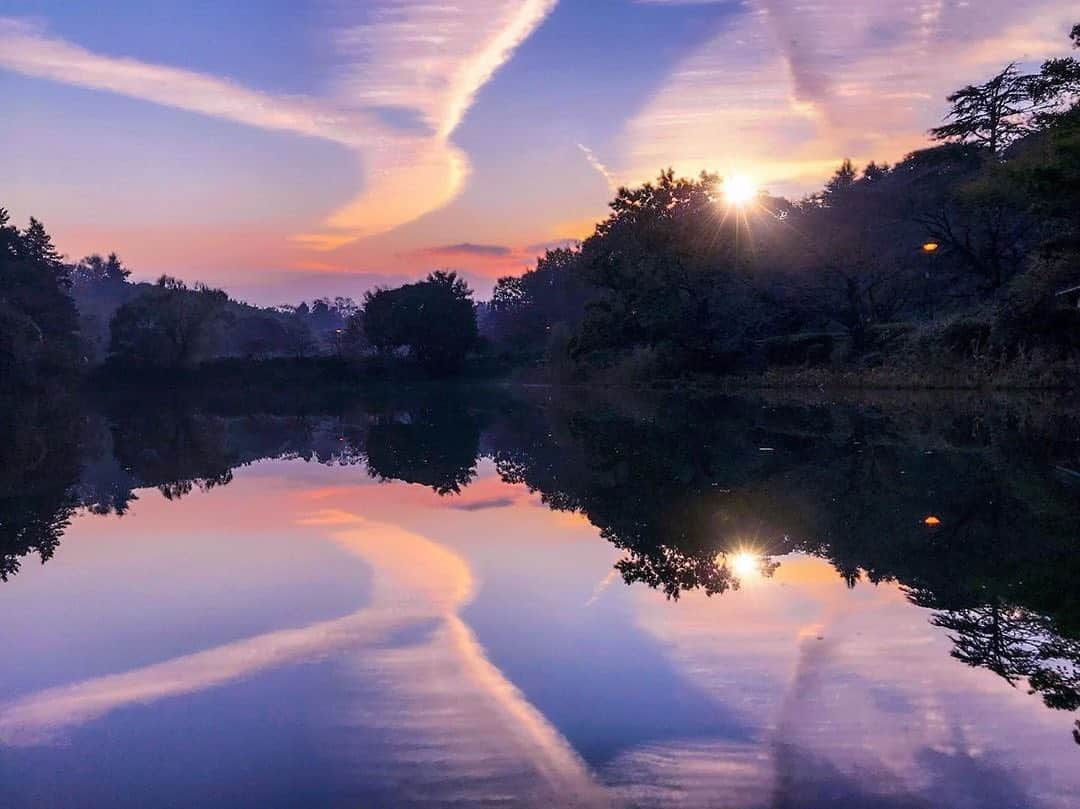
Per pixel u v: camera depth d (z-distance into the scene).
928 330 37.38
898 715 4.31
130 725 4.40
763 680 4.80
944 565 7.36
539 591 6.82
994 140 47.28
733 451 16.34
